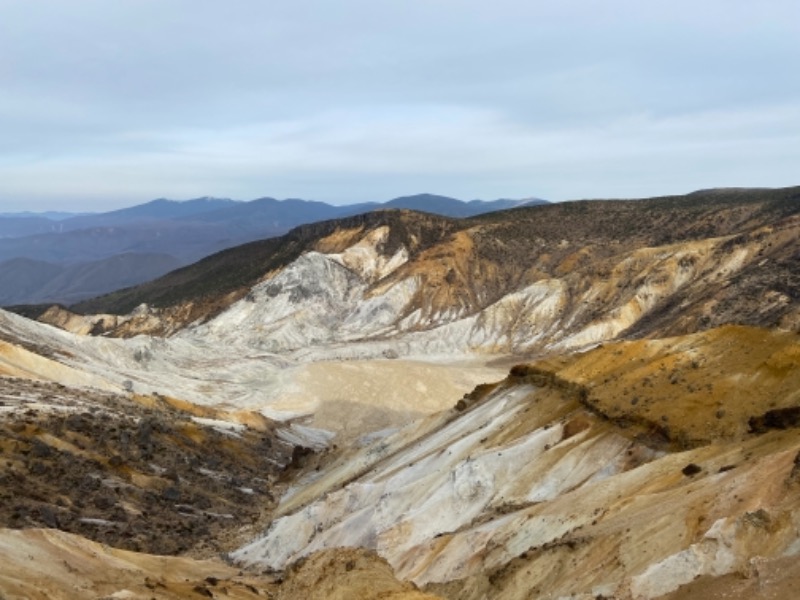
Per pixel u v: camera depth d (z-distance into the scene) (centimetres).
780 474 2453
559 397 5119
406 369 12600
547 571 2931
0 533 3325
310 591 3106
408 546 4350
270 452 8894
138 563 3916
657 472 3384
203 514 6225
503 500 4291
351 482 6225
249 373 12656
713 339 4628
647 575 2342
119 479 6156
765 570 2100
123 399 8788
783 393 3706
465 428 5728
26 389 7738
